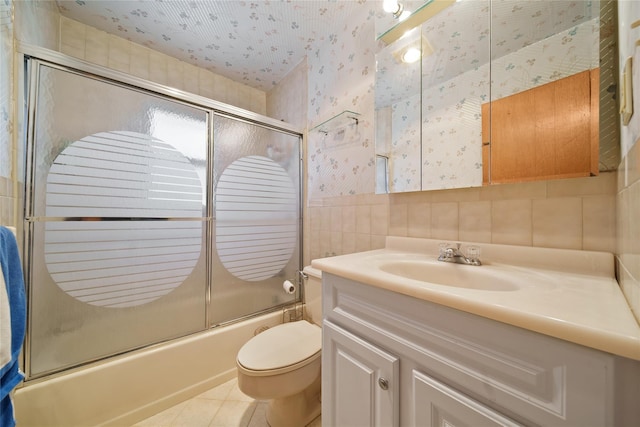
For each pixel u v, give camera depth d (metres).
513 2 0.84
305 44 1.69
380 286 0.65
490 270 0.77
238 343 1.45
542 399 0.41
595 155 0.68
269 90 2.30
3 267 0.64
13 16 0.89
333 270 0.80
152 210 1.25
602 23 0.67
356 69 1.41
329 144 1.60
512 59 0.84
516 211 0.83
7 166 0.87
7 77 0.86
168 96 1.29
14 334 0.68
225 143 1.51
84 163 1.07
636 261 0.42
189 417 1.15
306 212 1.81
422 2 1.05
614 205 0.66
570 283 0.61
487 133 0.89
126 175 1.17
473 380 0.49
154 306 1.25
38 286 0.98
